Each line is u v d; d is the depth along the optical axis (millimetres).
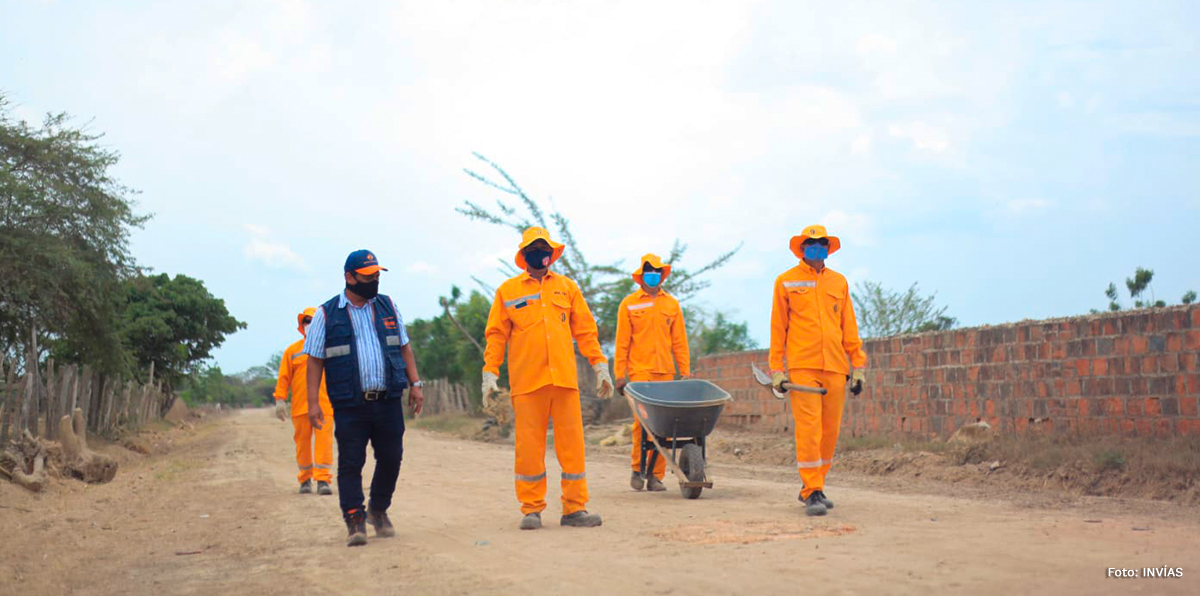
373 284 6516
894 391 15703
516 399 6949
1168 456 9273
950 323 26000
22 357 19594
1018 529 5715
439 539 6438
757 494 9258
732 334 42156
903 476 11617
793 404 7398
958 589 3979
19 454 11047
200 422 48406
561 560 5285
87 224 18281
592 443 19938
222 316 43188
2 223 17094
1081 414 11836
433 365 48281
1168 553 4656
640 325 10742
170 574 5602
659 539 5840
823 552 5020
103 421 22469
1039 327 12594
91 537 7281
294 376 10617
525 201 25531
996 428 13336
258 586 5066
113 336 20109
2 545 6828
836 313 7551
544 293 7016
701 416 8945
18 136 17750
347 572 5324
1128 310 11203
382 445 6543
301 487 10570
